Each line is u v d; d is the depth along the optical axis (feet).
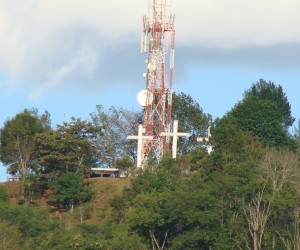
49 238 640.99
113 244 631.15
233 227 644.69
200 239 639.76
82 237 639.35
